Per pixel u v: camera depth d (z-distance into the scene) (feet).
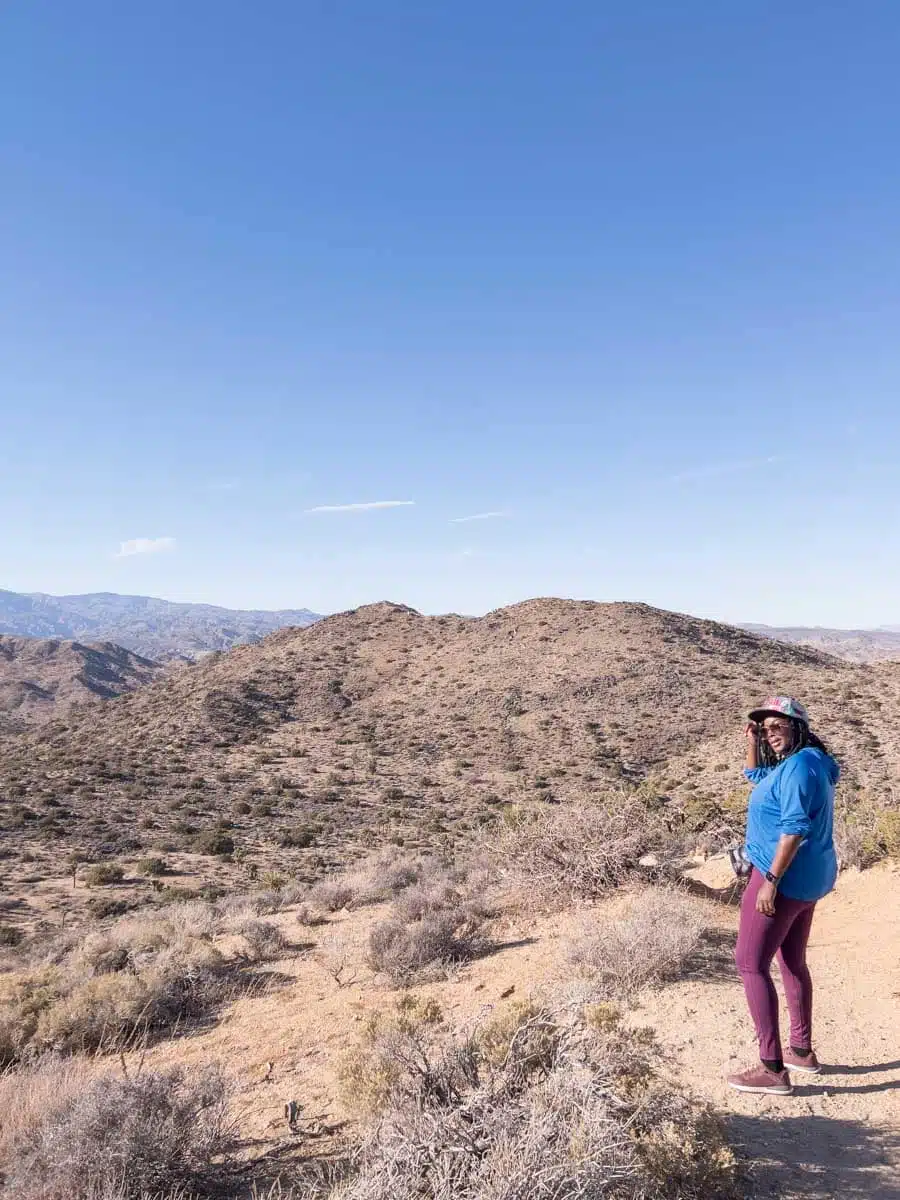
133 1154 13.41
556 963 23.29
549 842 31.71
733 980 19.61
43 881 145.28
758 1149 11.02
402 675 348.59
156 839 179.93
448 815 190.90
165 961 34.04
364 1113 14.38
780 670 295.28
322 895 51.47
